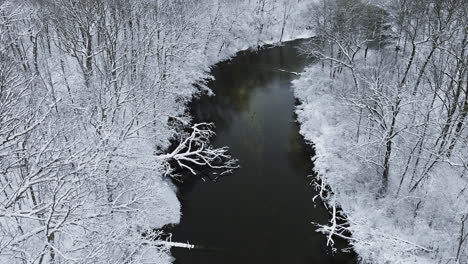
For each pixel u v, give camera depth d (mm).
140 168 21406
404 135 23828
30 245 12711
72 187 10234
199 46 39406
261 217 23781
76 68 27328
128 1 26797
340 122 30359
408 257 19781
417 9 33281
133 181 19750
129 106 26875
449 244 20000
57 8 24047
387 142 21688
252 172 27500
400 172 23828
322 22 44375
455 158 24188
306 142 30234
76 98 21797
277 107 35812
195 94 36156
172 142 29516
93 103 21125
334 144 28156
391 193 23250
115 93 20828
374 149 24641
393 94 22312
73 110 18984
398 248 20141
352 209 23250
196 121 32688
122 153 19516
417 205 21750
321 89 35875
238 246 21828
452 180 23453
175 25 32938
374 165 24312
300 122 32875
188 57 36094
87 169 12023
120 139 19344
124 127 20578
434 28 29203
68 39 23109
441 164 23984
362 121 27953
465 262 19062
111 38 25672
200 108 34750
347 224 22688
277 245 21969
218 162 28000
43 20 24953
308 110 33750
